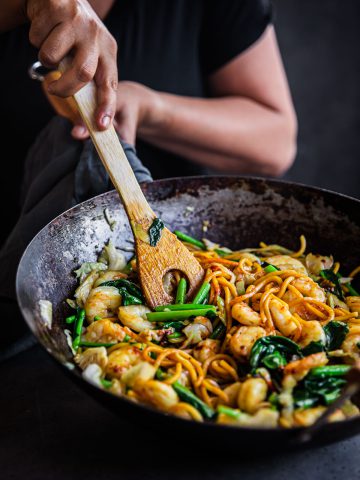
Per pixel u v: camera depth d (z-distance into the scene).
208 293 0.66
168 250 0.65
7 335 0.71
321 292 0.66
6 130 1.07
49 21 0.62
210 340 0.61
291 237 0.75
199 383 0.57
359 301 0.67
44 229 0.64
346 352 0.60
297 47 1.54
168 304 0.65
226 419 0.52
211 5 1.06
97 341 0.62
